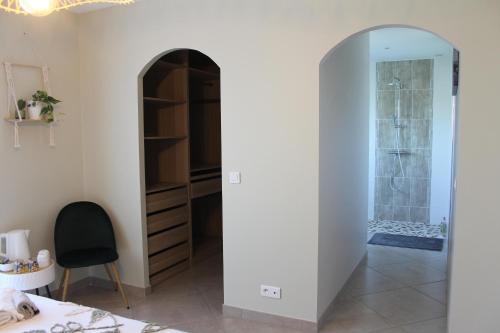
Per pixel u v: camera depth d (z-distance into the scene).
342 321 3.35
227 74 3.26
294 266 3.17
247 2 3.15
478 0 2.54
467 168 2.64
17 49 3.44
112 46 3.77
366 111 4.70
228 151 3.31
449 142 6.44
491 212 2.62
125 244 3.90
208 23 3.31
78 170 3.99
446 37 2.62
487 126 2.58
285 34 3.05
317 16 2.95
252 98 3.19
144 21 3.59
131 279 3.91
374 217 6.93
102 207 3.98
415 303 3.68
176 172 4.48
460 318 2.75
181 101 4.29
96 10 3.79
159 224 4.06
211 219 5.57
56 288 3.83
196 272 4.42
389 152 6.75
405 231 6.19
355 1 2.84
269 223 3.22
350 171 4.02
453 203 3.01
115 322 2.09
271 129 3.15
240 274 3.37
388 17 2.76
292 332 3.16
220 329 3.23
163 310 3.56
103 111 3.88
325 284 3.33
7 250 3.29
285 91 3.08
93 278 4.12
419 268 4.57
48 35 3.67
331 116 3.31
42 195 3.68
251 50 3.16
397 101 6.64
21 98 3.49
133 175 3.79
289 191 3.13
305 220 3.11
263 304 3.31
